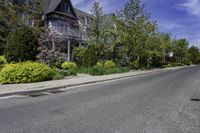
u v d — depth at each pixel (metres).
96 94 11.89
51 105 8.97
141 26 37.19
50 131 5.85
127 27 36.88
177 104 9.45
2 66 17.64
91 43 35.59
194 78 23.09
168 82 18.73
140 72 31.36
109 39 37.22
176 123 6.67
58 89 13.78
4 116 7.23
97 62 30.39
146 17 37.78
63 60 27.03
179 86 15.87
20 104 9.10
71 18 40.28
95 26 35.75
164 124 6.56
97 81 18.30
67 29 37.47
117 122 6.70
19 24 26.23
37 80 16.19
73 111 7.99
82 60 30.95
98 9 35.66
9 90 11.82
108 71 27.09
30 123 6.51
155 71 36.97
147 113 7.82
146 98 10.80
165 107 8.83
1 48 23.78
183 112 8.04
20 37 18.64
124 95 11.64
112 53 39.62
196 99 10.70
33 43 19.31
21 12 27.62
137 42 36.81
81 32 39.16
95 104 9.23
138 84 17.00
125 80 20.47
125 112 7.93
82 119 6.98
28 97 10.80
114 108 8.52
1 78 14.87
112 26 38.25
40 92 12.48
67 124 6.45
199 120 7.03
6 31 24.73
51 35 24.47
